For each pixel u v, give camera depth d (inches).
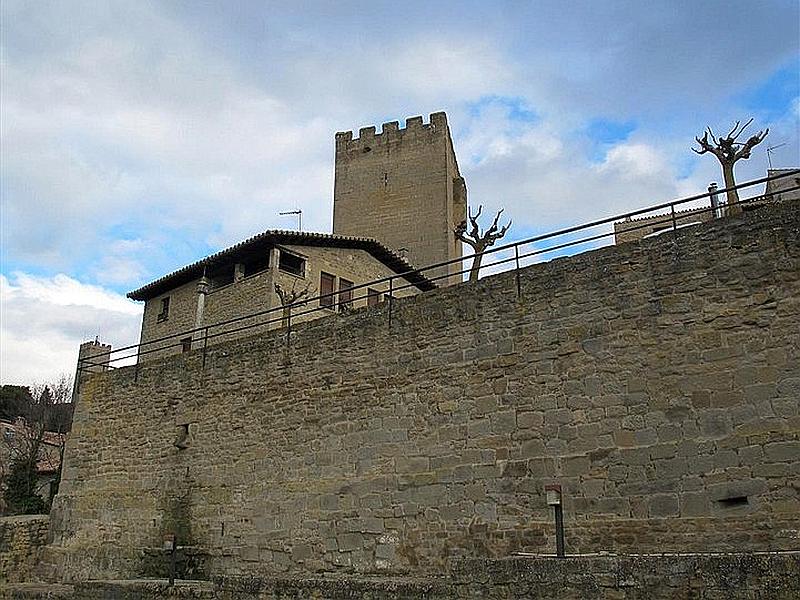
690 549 444.5
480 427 553.6
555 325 538.0
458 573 397.7
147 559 747.4
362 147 1824.6
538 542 502.9
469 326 582.9
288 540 645.9
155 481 775.7
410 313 622.5
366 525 596.4
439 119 1749.5
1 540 840.3
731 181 721.0
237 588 512.4
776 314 453.4
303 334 697.0
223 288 1158.3
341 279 1206.9
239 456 711.1
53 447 1897.1
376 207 1752.0
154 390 817.5
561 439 512.1
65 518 842.2
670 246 503.5
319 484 639.1
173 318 1235.2
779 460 430.0
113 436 837.2
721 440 451.2
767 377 446.0
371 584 438.6
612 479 483.5
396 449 596.7
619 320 510.3
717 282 478.9
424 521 563.5
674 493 458.9
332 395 654.5
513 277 570.6
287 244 1131.9
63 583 794.8
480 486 541.0
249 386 727.1
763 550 421.7
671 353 483.5
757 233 472.7
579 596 351.3
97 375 889.5
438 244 1658.5
